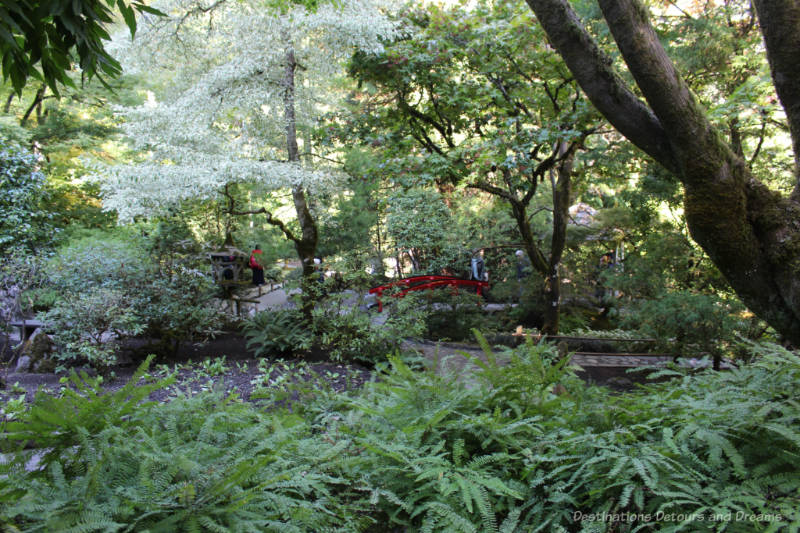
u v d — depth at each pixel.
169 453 2.18
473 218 14.62
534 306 13.53
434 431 2.75
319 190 10.07
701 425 2.33
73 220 13.23
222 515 1.93
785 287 3.36
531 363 3.13
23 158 10.38
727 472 2.11
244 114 10.31
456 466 2.44
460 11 9.50
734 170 3.46
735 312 7.93
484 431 2.68
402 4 10.41
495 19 9.38
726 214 3.43
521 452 2.53
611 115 3.83
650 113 3.77
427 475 2.30
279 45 9.57
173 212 10.18
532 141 8.71
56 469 1.94
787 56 3.20
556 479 2.35
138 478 1.99
